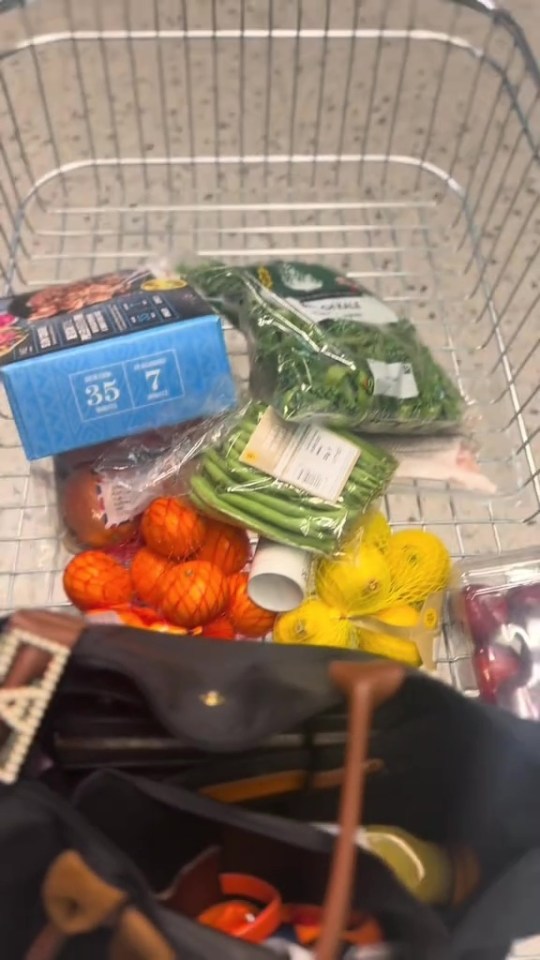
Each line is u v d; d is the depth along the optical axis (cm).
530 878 47
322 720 54
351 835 41
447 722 51
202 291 86
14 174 112
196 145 117
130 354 69
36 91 120
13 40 121
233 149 117
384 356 83
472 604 79
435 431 86
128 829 51
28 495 89
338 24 124
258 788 56
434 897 53
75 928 41
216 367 71
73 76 122
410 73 124
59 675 47
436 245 110
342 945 47
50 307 75
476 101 122
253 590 73
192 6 125
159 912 42
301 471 74
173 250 99
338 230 110
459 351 101
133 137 117
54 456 79
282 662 53
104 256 105
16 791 45
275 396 76
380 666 47
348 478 75
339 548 73
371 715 48
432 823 56
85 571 74
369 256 109
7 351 69
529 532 89
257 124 120
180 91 122
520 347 101
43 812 45
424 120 120
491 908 47
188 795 47
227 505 73
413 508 90
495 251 109
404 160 111
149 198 112
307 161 113
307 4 125
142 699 53
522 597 78
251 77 124
